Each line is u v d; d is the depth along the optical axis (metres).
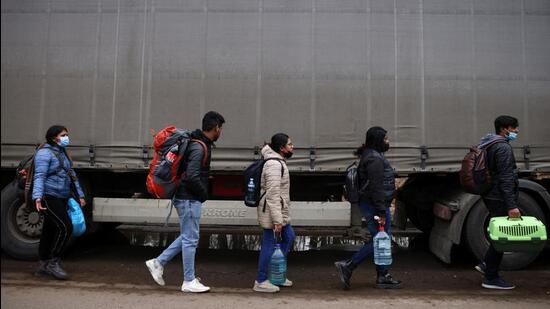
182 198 4.45
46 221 5.05
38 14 5.77
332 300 4.36
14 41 5.77
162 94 5.63
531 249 4.36
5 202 5.84
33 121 5.71
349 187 4.74
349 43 5.56
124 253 6.56
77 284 4.92
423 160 5.45
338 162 5.49
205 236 7.72
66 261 6.02
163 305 4.18
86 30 5.74
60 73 5.72
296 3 5.61
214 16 5.65
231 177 5.96
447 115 5.50
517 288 4.81
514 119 4.60
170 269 5.64
